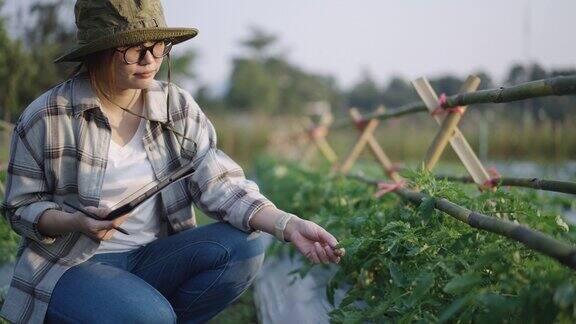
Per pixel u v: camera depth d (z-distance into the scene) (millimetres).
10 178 2551
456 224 2902
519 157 13352
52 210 2453
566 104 13133
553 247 1955
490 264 2393
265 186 9766
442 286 2527
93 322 2373
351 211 3883
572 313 1911
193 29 2484
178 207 2791
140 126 2672
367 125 6938
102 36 2400
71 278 2475
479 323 2127
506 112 15312
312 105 68875
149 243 2811
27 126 2510
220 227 2773
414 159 17516
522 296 2006
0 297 3492
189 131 2754
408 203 3303
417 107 5047
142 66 2457
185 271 2764
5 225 4262
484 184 3578
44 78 6301
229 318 4008
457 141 3686
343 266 3211
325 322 3293
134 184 2654
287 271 4621
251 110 60656
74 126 2539
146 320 2385
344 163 7012
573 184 3141
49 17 6355
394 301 2602
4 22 6090
